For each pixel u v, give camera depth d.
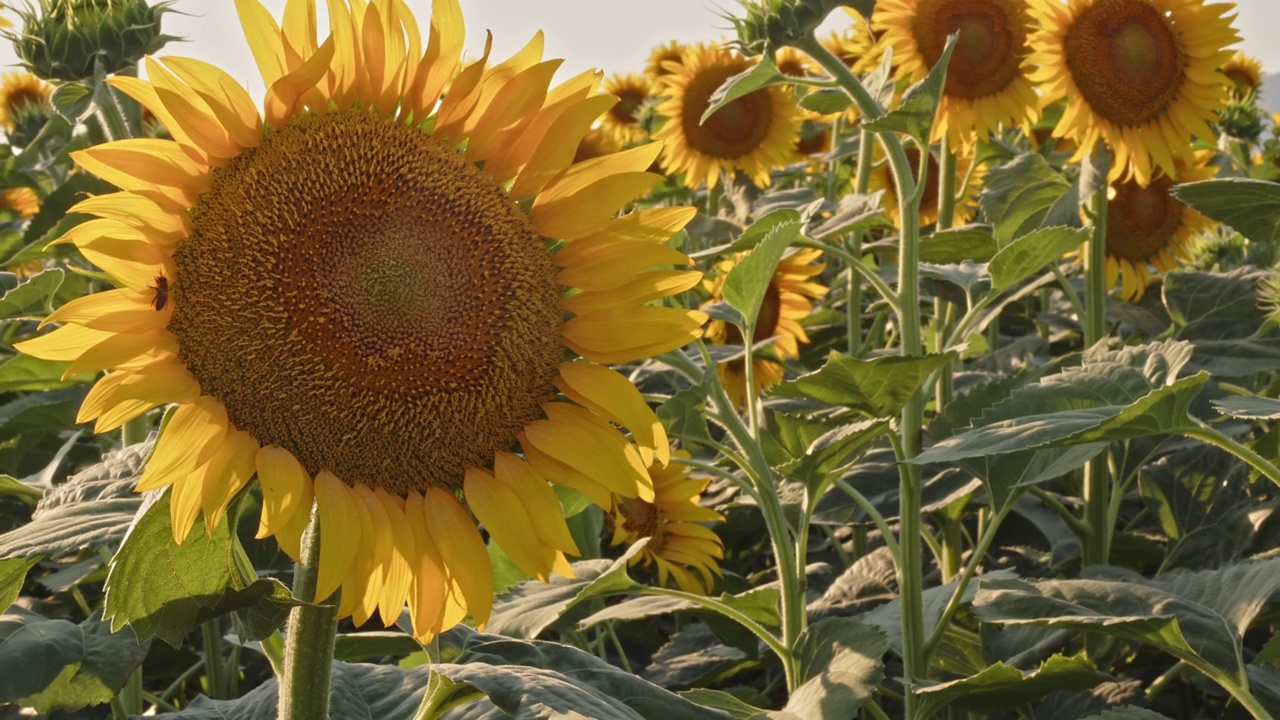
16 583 2.22
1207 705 4.01
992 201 4.95
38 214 4.12
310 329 1.94
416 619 1.96
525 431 2.12
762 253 3.29
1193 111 4.52
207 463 1.79
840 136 8.09
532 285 2.15
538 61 2.15
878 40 5.51
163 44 3.09
